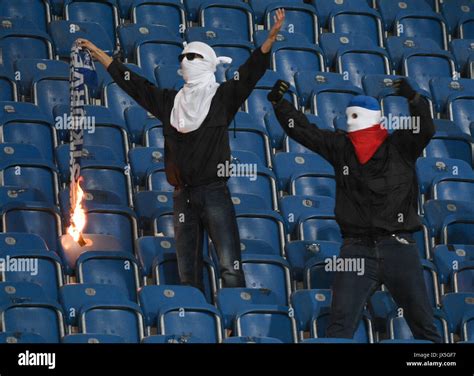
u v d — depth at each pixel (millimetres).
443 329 30625
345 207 28906
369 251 28609
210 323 29078
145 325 29297
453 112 41000
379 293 31328
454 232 34844
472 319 30828
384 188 28734
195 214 30578
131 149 35500
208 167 30406
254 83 30750
